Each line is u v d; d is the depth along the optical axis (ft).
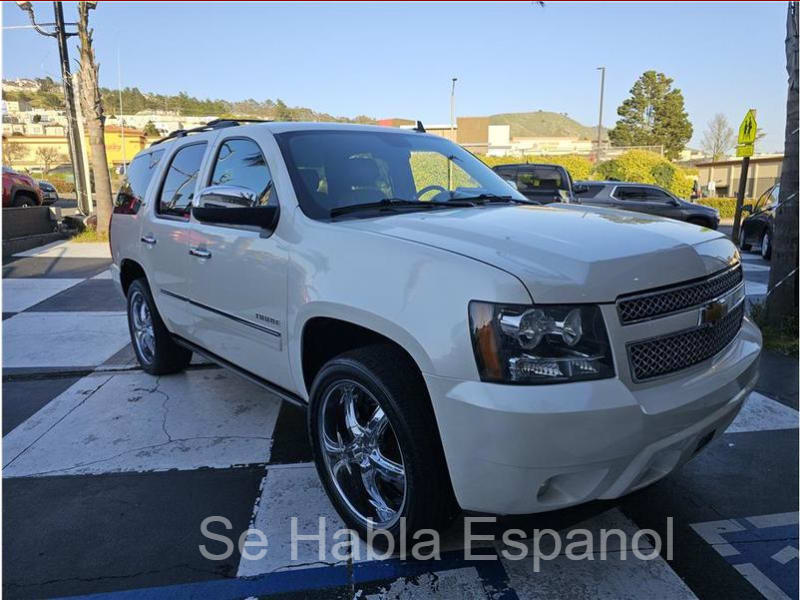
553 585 7.80
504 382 6.55
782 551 8.50
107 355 17.69
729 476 10.59
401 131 12.69
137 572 8.05
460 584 7.81
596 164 112.16
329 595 7.63
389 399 7.59
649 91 235.61
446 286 7.01
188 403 13.89
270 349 10.07
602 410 6.46
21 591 7.67
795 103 18.84
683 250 7.84
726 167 134.10
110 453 11.41
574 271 6.89
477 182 12.12
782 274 19.62
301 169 10.11
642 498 9.87
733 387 7.84
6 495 9.94
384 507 8.36
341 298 8.13
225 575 7.99
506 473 6.60
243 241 10.41
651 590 7.71
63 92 50.93
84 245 41.52
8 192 45.11
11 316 22.48
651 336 7.07
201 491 10.06
